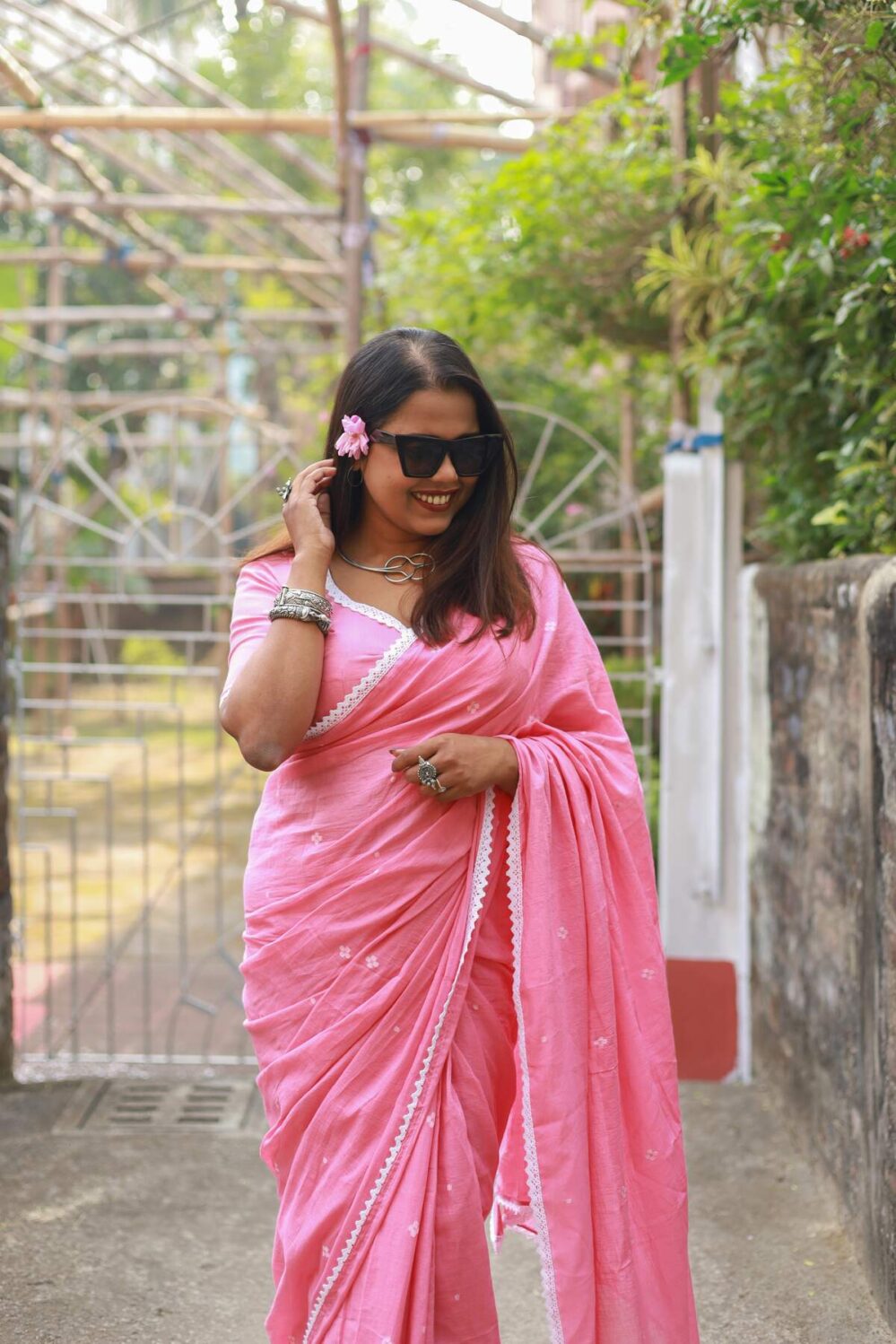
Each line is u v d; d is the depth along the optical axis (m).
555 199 4.78
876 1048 2.85
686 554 4.37
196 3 6.00
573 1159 2.11
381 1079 2.06
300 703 2.07
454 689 2.12
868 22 2.71
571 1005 2.16
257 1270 3.09
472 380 2.15
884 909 2.78
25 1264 3.10
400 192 15.06
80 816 8.99
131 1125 3.93
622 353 5.67
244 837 8.41
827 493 4.05
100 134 10.07
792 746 3.80
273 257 11.55
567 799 2.20
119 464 15.40
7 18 7.34
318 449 8.99
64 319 10.85
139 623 16.89
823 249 3.05
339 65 5.95
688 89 4.43
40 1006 5.15
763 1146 3.73
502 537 2.22
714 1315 2.86
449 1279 2.03
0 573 4.25
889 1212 2.76
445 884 2.11
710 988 4.27
